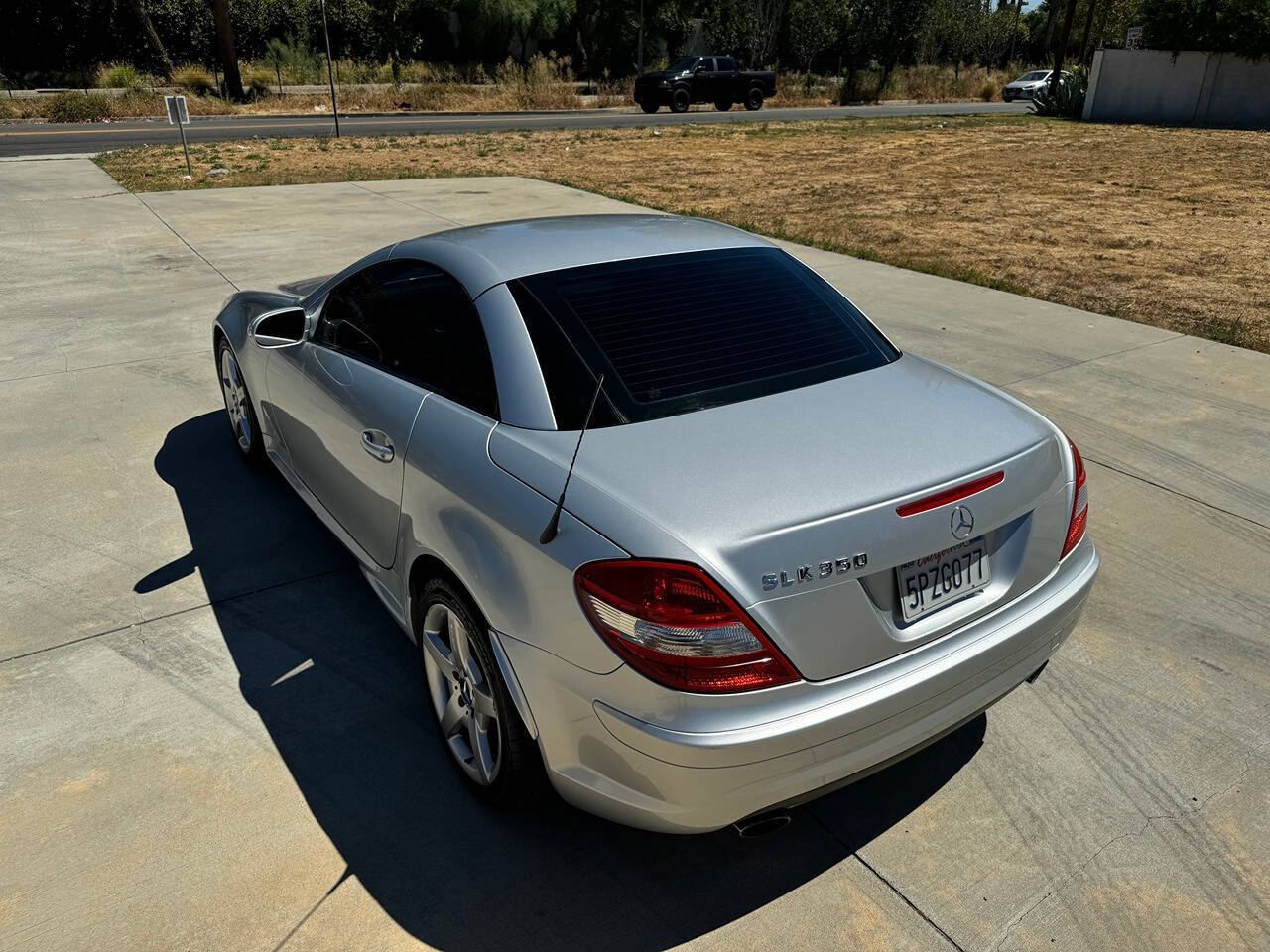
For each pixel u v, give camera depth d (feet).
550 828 8.43
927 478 7.14
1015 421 8.36
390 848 8.16
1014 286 28.40
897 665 6.99
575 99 118.62
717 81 111.55
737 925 7.46
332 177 50.21
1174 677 10.59
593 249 9.84
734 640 6.34
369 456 9.77
